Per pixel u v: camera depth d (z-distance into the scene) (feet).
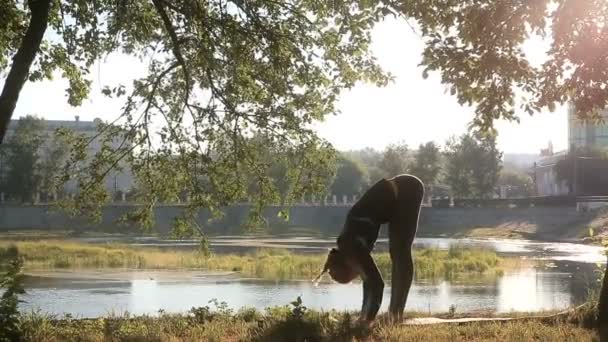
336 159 49.19
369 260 39.47
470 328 38.09
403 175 41.37
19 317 39.42
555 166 333.01
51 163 255.50
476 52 36.27
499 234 263.29
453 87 37.55
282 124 47.65
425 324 39.91
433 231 289.94
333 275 39.75
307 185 48.98
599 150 310.45
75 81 50.80
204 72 47.06
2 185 274.98
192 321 44.37
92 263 127.75
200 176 48.42
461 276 110.63
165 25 45.29
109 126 47.39
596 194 301.43
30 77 49.57
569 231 249.34
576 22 34.12
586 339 34.83
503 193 386.32
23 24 47.52
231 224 272.31
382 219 40.52
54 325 41.81
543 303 78.23
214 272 114.83
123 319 45.52
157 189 48.88
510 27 34.60
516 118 37.68
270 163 49.06
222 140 48.08
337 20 45.62
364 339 35.45
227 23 45.21
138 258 134.00
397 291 40.83
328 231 286.66
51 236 226.38
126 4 46.32
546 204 280.51
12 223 256.52
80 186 48.08
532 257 154.81
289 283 99.40
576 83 36.24
